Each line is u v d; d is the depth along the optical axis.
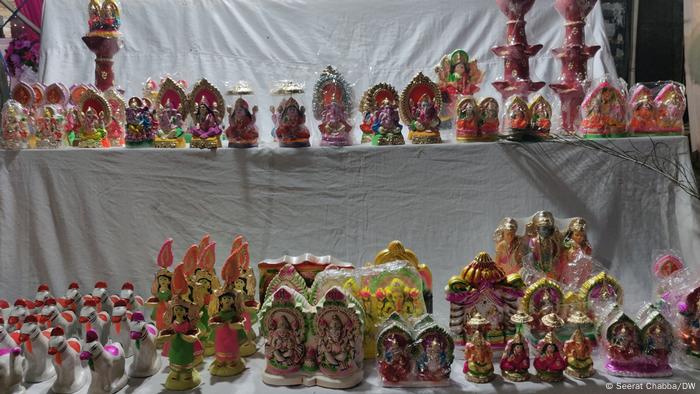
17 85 2.61
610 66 3.13
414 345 1.79
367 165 2.34
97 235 2.44
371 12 3.35
